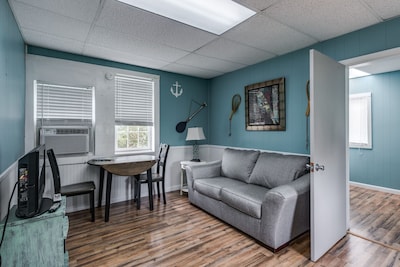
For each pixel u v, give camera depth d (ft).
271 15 6.89
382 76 13.37
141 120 12.58
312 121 6.32
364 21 7.16
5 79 5.85
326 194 6.79
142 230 8.38
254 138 11.87
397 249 6.93
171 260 6.48
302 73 9.59
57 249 4.59
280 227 6.84
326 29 7.78
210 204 9.64
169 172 13.64
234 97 13.14
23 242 4.33
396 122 12.83
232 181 10.18
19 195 4.42
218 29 7.92
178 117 13.92
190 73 13.83
